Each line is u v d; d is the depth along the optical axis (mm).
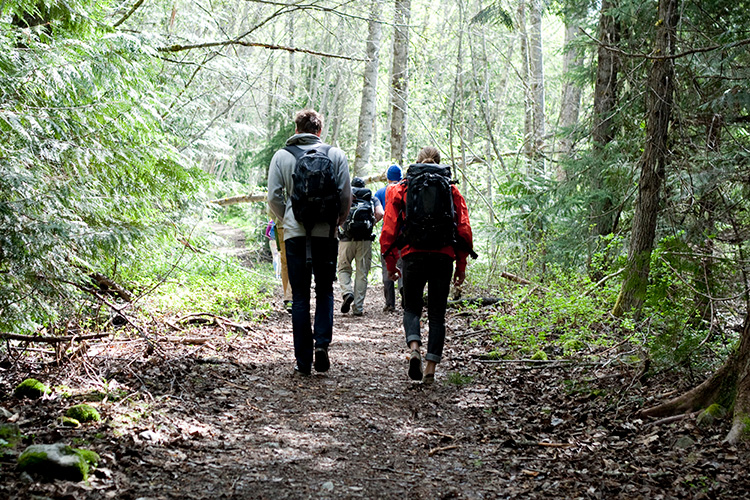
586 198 9422
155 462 3098
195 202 7539
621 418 4105
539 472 3348
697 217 7098
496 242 10898
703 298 4926
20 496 2537
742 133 7926
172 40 8992
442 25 20141
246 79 10844
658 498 2936
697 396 3990
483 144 19125
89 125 5379
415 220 4953
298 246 5117
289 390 4750
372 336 7379
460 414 4438
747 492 2922
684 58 7348
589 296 7312
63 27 6207
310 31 20453
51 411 3598
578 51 10500
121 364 4820
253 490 2939
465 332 7352
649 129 6766
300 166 5023
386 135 23016
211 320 6887
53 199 4438
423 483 3201
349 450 3613
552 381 5117
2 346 4605
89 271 5633
